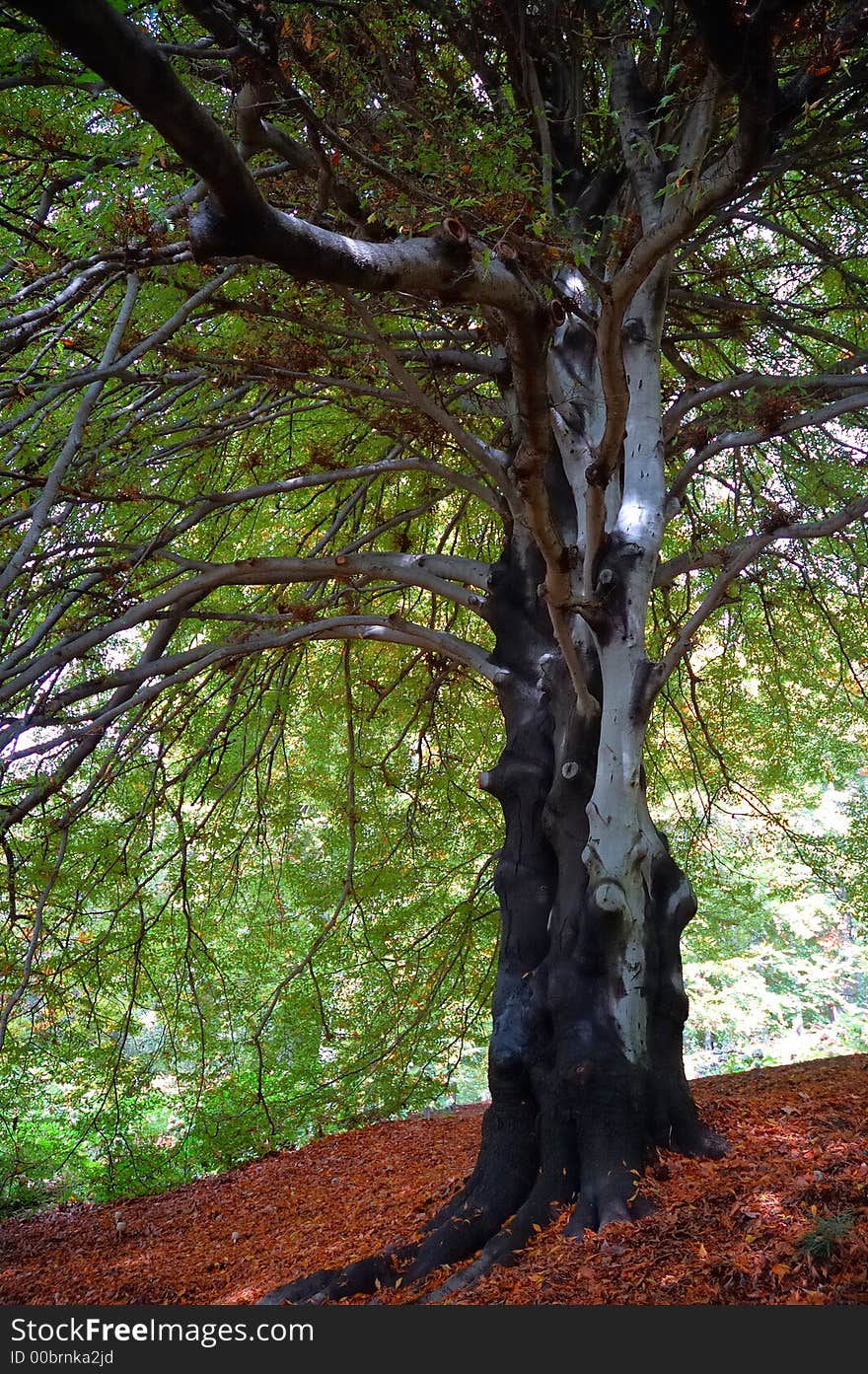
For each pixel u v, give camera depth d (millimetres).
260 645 7191
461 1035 11164
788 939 21219
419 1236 5809
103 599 6910
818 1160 5219
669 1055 5859
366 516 10703
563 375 6871
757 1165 5305
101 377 5121
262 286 6270
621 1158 5449
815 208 8641
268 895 12859
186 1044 12242
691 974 18922
